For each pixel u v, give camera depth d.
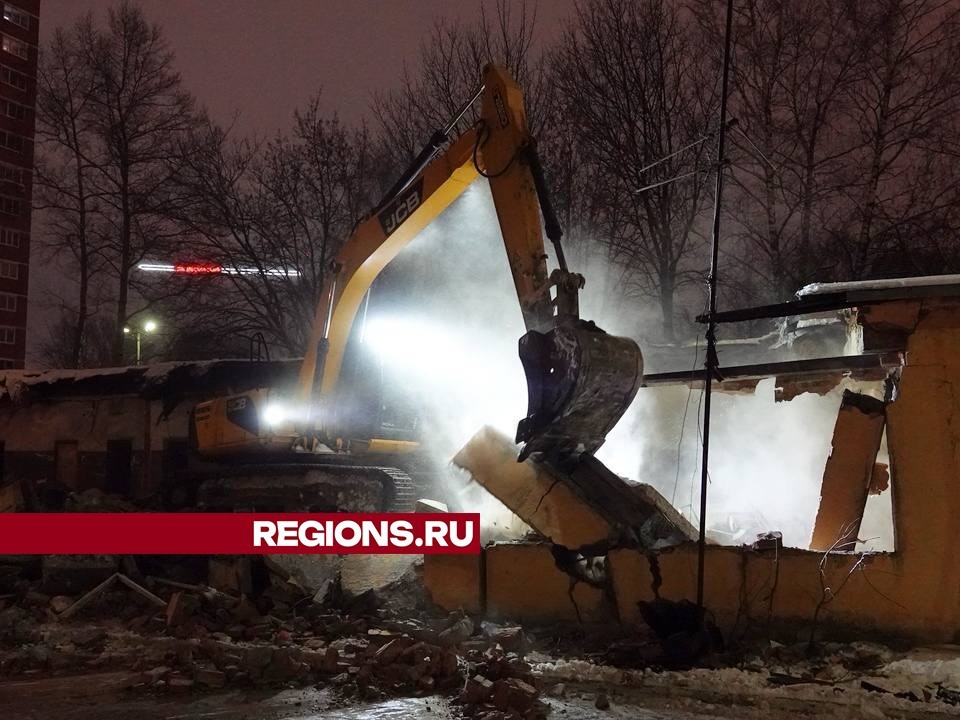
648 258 22.73
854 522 8.27
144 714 6.45
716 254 7.62
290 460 12.97
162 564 11.20
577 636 8.31
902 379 8.02
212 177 29.44
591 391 7.73
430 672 7.06
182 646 7.87
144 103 33.72
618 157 22.44
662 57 22.47
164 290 31.86
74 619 9.77
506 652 7.64
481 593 8.92
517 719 6.00
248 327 29.11
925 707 6.31
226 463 14.01
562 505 8.71
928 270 21.17
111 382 19.98
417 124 25.48
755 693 6.69
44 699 6.90
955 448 7.80
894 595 7.73
